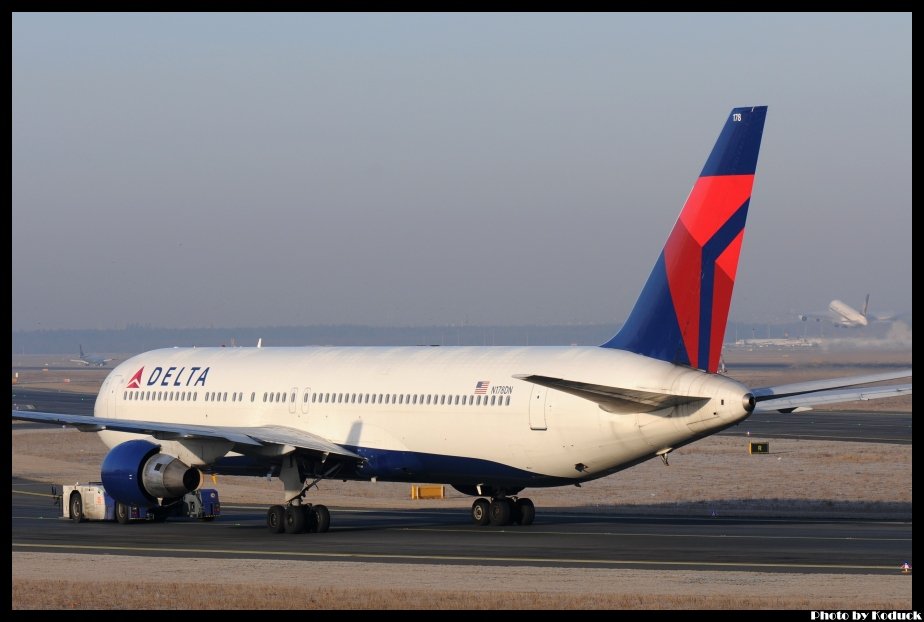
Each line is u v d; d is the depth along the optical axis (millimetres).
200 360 166875
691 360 127375
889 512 158250
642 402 125125
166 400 165750
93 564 108500
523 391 134625
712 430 124125
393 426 144375
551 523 147000
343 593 88438
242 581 96688
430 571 101625
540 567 104125
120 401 170375
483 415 137000
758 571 100438
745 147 125875
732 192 126188
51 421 136750
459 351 145625
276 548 122188
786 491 187750
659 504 174250
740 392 121438
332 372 152125
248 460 148250
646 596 86500
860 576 96438
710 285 126688
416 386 143500
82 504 152500
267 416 155625
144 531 140875
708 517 153250
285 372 156375
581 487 199875
